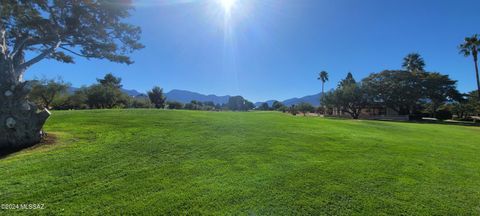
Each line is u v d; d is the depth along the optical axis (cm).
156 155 729
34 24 1087
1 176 542
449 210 470
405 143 1167
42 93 3916
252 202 475
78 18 1136
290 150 858
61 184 516
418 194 535
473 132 2162
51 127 1083
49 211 421
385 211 459
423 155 913
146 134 983
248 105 9231
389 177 630
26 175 552
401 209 468
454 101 5559
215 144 886
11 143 765
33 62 1060
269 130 1243
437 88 5356
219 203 467
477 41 4400
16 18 1059
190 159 707
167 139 916
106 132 998
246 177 592
